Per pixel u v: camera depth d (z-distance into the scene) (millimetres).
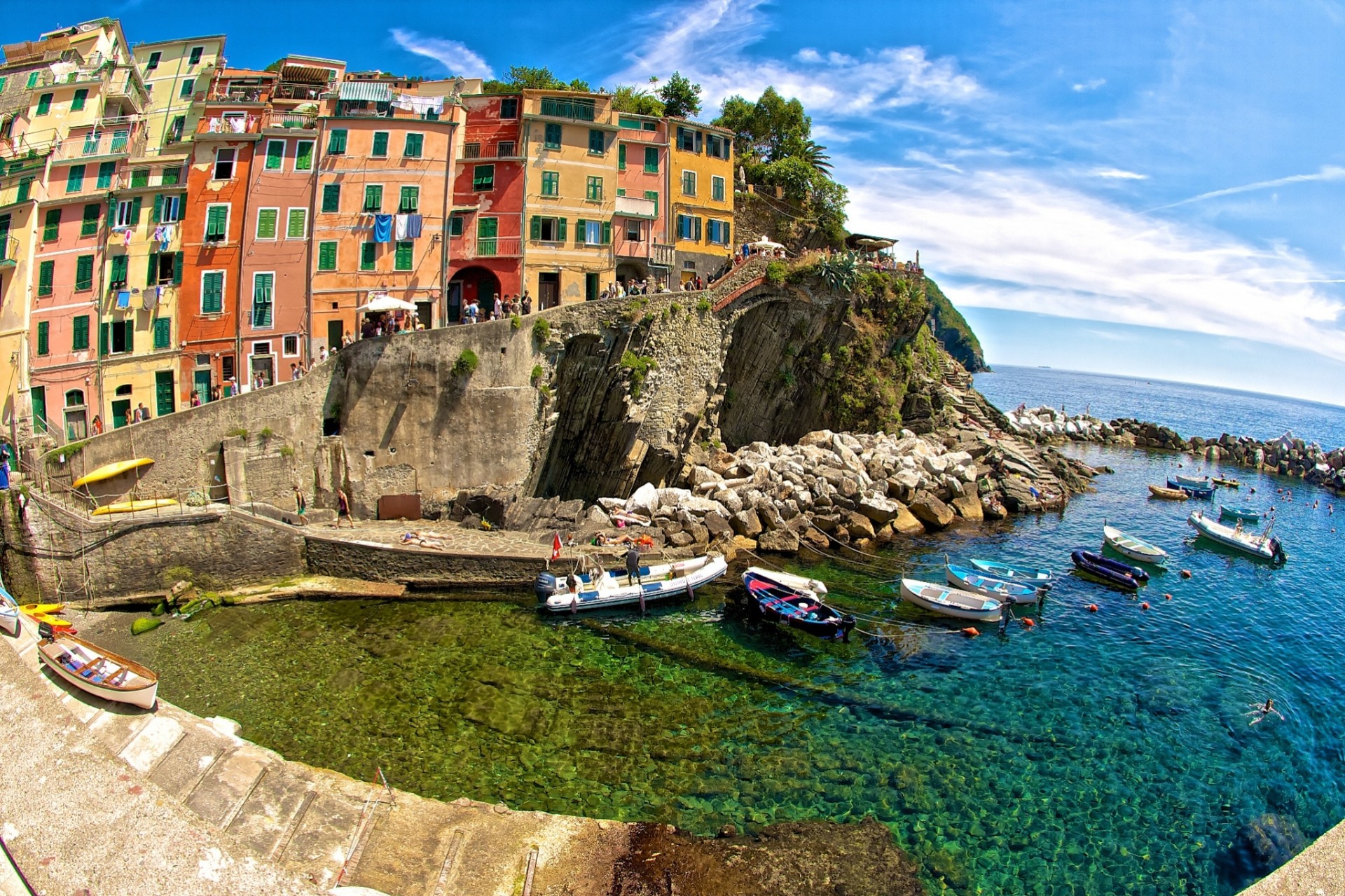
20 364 41312
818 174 66750
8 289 42031
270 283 42469
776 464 48750
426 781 20484
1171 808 20906
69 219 42406
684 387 48938
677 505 41969
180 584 31469
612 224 49750
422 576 33844
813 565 39656
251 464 35656
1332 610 37406
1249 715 25984
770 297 53844
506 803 19797
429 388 38969
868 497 47156
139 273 42031
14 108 48625
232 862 10367
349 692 25125
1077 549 44688
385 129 44000
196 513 31922
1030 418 100750
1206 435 125938
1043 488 58875
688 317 48188
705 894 16125
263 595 32375
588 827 18141
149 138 49312
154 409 41625
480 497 39438
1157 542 48344
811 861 17625
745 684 26859
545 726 23562
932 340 95938
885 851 18328
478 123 49000
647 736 23375
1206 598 38125
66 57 50688
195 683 25359
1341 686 28984
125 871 10023
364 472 38625
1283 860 19016
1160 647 31344
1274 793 21750
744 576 34531
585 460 46250
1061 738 24156
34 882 9695
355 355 38094
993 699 26453
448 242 45031
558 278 48281
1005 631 32375
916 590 34719
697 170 54438
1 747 11297
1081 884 17984
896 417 63562
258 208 42438
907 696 26453
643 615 32375
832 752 22922
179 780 17875
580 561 34594
